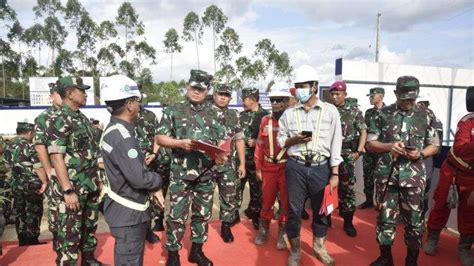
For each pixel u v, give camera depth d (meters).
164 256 3.67
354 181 4.25
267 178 3.80
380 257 3.32
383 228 3.19
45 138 2.85
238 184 4.66
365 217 5.03
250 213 5.07
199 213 3.35
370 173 5.41
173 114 3.25
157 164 4.46
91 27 35.16
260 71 36.69
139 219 2.31
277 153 3.72
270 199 3.85
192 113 3.29
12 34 33.62
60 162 2.81
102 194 3.20
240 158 4.29
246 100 4.80
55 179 2.93
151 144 4.36
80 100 2.99
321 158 3.15
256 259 3.61
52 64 36.34
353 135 4.29
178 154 3.21
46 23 34.56
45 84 21.45
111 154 2.22
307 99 3.13
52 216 3.02
